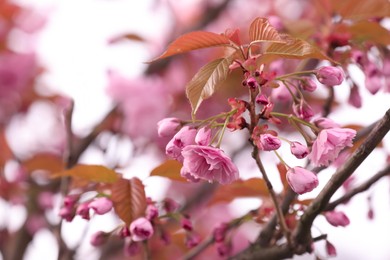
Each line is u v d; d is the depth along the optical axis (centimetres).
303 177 116
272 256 128
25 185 174
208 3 215
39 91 200
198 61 200
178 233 141
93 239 132
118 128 181
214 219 174
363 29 135
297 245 125
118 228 133
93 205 125
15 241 171
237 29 117
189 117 194
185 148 115
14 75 201
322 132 117
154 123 185
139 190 126
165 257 156
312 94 160
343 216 127
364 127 132
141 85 192
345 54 135
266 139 114
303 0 188
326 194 121
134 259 162
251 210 135
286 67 138
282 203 129
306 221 123
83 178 131
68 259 144
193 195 174
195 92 115
